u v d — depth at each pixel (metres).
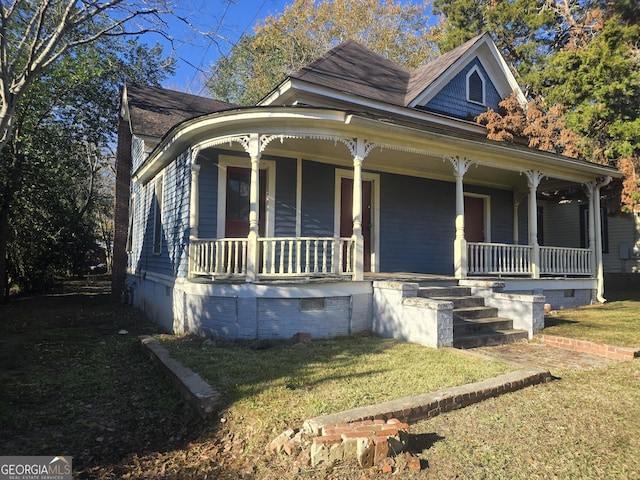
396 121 7.28
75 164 18.30
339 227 9.66
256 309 6.93
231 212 8.82
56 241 17.17
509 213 12.98
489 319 7.30
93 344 7.43
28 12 9.96
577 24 17.88
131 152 15.12
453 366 4.98
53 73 15.44
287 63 29.16
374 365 5.11
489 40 13.45
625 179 11.98
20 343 7.53
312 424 3.29
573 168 10.55
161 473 3.17
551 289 10.41
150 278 10.85
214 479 3.04
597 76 12.46
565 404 4.02
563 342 6.53
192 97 15.57
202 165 8.45
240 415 3.81
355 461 2.98
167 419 4.16
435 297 7.67
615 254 15.94
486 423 3.60
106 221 34.97
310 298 7.04
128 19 9.23
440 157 8.70
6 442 3.67
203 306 7.36
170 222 9.47
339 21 28.72
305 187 9.30
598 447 3.21
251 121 7.05
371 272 10.20
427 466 2.95
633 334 7.09
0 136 7.83
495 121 12.93
